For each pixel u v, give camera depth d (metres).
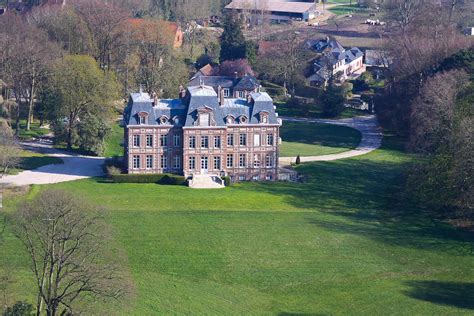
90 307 134.00
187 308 147.88
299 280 165.25
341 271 170.12
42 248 139.75
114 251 170.75
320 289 161.50
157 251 175.25
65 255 134.38
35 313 134.38
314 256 177.25
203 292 156.88
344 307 153.25
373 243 185.50
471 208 197.38
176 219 195.38
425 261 175.88
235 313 148.25
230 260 173.00
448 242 186.62
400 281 165.50
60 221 136.50
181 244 179.88
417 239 188.12
